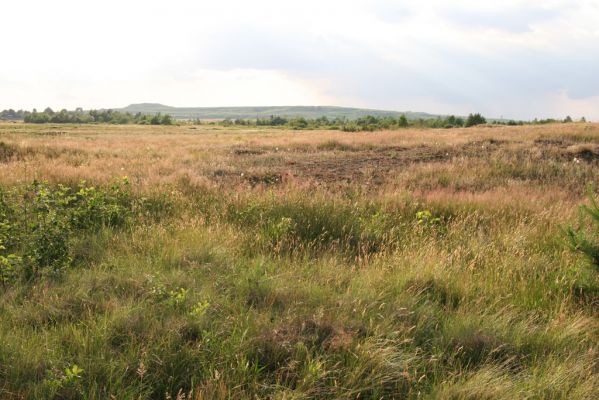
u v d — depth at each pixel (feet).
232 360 8.61
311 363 8.38
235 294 11.87
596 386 8.45
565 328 10.49
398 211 22.81
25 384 7.88
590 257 13.14
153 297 11.16
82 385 7.90
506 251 16.20
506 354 9.50
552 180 34.78
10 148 48.03
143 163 41.45
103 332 9.43
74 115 518.37
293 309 10.84
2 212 17.54
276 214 20.45
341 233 18.38
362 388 8.00
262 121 482.69
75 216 18.01
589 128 72.13
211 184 29.66
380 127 155.22
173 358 8.68
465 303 11.84
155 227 18.06
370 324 10.02
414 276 13.29
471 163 40.60
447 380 8.56
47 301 10.93
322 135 91.81
